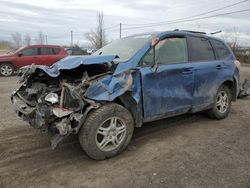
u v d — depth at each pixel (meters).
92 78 3.63
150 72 3.95
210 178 3.21
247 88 8.09
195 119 5.57
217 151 3.98
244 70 18.83
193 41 4.89
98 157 3.61
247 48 33.66
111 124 3.66
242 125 5.23
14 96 4.09
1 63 13.19
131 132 3.88
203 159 3.71
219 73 5.21
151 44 4.15
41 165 3.53
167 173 3.33
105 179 3.20
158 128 4.97
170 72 4.22
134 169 3.43
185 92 4.54
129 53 4.10
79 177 3.24
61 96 3.46
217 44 5.47
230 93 5.70
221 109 5.53
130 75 3.71
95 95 3.45
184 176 3.26
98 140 3.65
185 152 3.94
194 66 4.65
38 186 3.05
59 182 3.13
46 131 3.45
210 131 4.86
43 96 3.55
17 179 3.19
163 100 4.20
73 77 3.87
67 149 4.02
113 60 3.84
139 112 3.97
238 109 6.56
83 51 16.81
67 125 3.29
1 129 4.81
